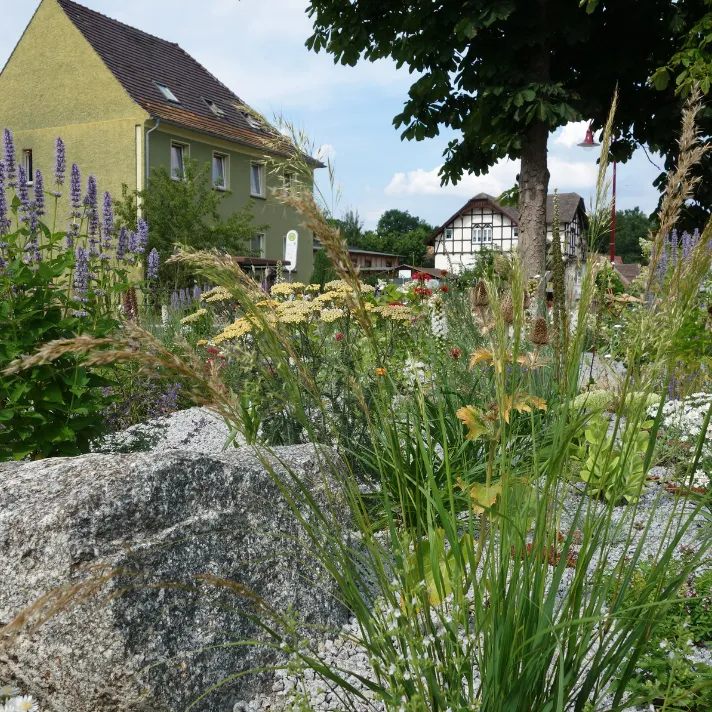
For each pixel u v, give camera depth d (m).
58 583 2.04
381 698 1.46
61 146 5.59
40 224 4.48
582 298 1.54
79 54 23.81
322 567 2.58
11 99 25.19
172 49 29.22
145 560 2.11
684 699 1.66
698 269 1.46
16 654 2.09
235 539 2.36
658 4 8.20
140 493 2.17
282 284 4.99
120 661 2.01
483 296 2.38
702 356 4.29
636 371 1.50
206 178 23.39
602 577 1.59
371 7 8.61
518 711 1.40
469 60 8.18
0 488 2.22
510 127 8.00
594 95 8.51
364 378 3.59
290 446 3.00
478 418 1.64
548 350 3.02
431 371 3.78
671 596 1.48
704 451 3.15
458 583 1.48
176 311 9.29
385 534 2.25
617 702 1.49
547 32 7.66
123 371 5.66
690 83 6.97
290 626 1.47
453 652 1.47
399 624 1.45
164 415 5.72
